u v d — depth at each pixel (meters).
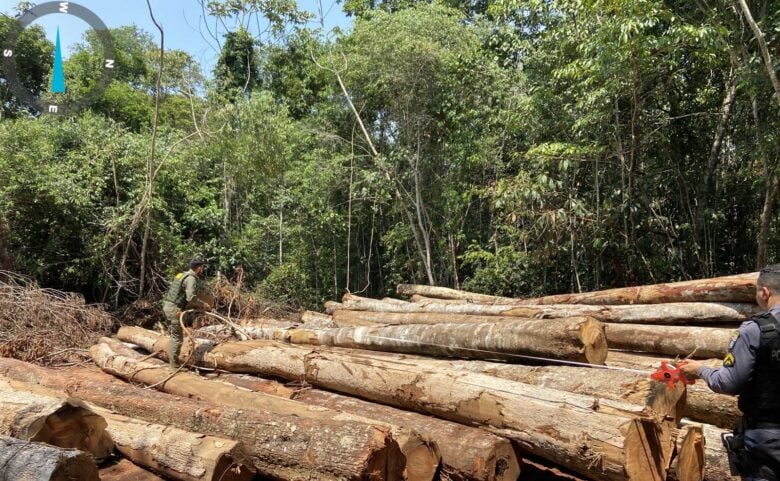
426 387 3.67
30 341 7.16
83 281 10.75
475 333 4.34
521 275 9.72
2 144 9.95
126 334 7.68
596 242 8.30
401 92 11.33
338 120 13.38
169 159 11.73
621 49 7.11
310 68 15.17
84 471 2.65
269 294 12.31
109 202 10.97
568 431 2.86
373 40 11.17
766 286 2.56
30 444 2.79
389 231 12.60
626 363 4.44
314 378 4.65
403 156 11.65
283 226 13.83
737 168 8.60
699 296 4.93
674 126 8.70
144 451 3.54
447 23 11.03
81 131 11.20
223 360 5.61
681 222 8.88
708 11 7.16
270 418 3.31
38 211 10.23
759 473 2.34
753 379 2.37
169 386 5.30
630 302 5.58
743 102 7.80
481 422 3.31
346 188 12.88
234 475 3.12
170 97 17.45
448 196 10.99
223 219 12.89
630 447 2.65
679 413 2.89
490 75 10.64
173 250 11.27
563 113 9.16
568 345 3.64
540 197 8.64
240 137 12.41
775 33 6.85
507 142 10.75
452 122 11.32
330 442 2.85
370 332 5.39
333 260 13.41
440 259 11.68
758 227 8.66
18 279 9.77
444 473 3.13
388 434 2.77
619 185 8.86
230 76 15.23
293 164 13.39
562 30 8.65
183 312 6.02
